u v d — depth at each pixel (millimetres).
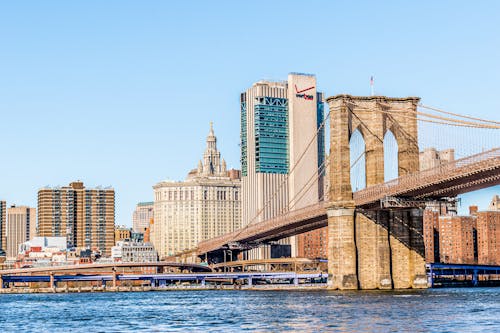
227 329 127875
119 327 140750
